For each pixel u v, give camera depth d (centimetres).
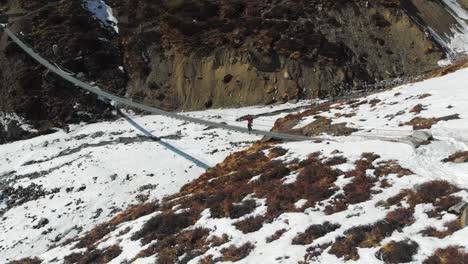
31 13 6725
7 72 6066
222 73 6059
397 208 1808
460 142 2445
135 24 6800
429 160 2291
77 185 3903
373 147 2625
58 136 5334
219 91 5953
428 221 1659
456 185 1881
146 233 2272
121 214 3112
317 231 1767
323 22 6575
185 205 2489
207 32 6481
